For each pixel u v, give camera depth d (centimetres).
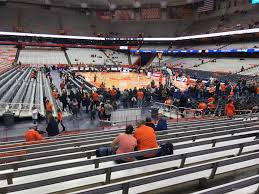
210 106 1496
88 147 605
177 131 841
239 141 719
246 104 1525
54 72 4147
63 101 1622
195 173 469
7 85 2066
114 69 4734
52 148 642
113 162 535
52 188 421
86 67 4647
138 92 1859
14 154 593
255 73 3694
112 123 1311
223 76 3594
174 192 430
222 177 485
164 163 532
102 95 1777
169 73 3019
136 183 353
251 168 525
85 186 438
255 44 4584
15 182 455
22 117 1403
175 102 1670
